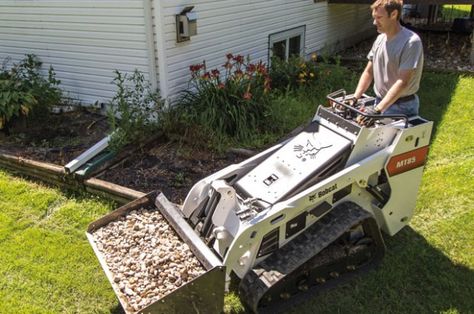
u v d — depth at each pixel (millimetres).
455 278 3266
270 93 5879
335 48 10047
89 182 4426
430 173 4621
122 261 2941
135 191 4254
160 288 2725
